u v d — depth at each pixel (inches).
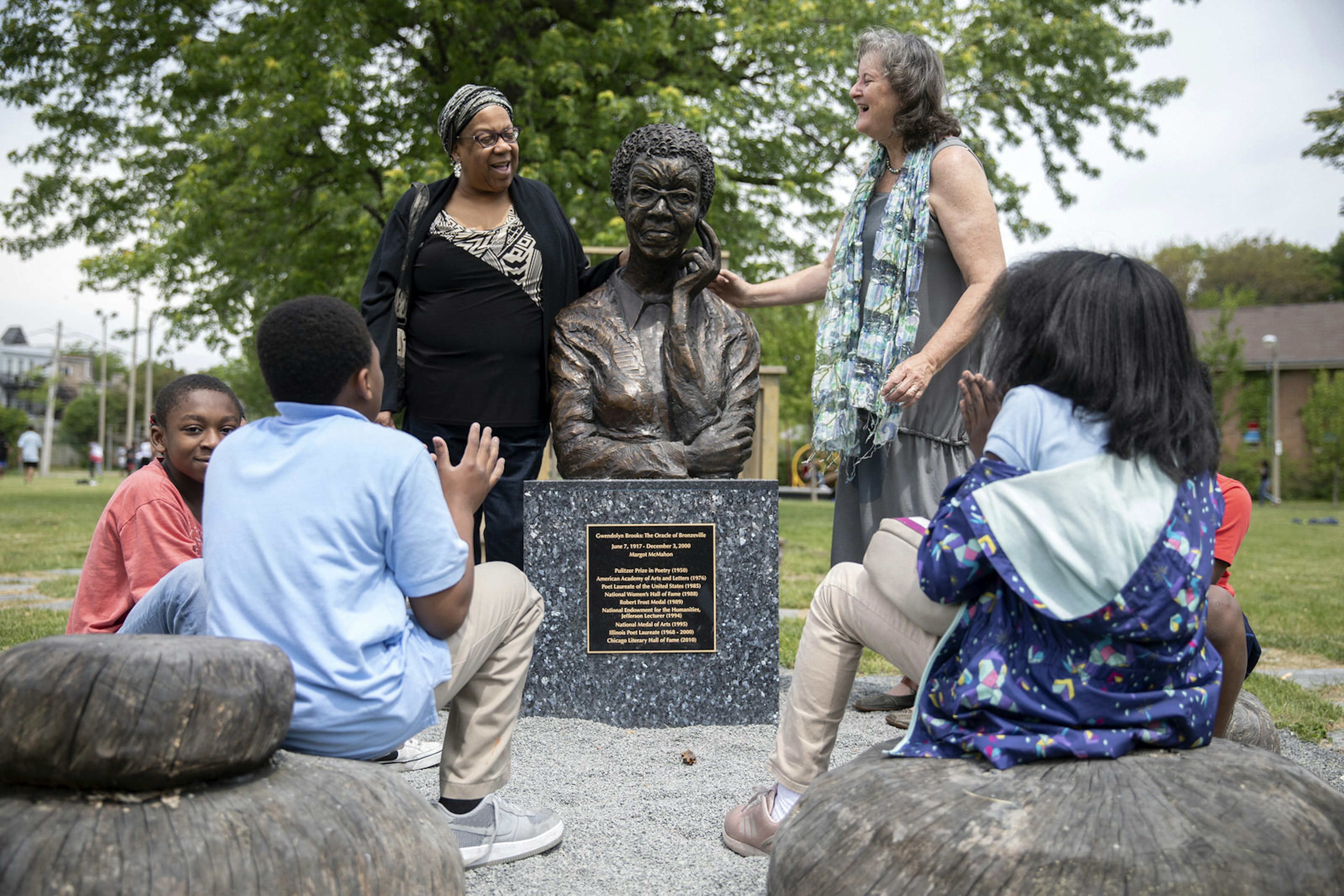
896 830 71.6
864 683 194.9
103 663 63.3
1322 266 2304.4
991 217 150.7
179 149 564.7
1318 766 143.3
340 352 85.6
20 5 540.4
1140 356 76.6
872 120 157.9
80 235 611.2
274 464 83.7
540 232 171.3
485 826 99.2
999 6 528.7
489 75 489.4
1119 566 72.6
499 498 173.3
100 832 62.0
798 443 1320.1
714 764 135.8
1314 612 302.5
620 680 157.2
